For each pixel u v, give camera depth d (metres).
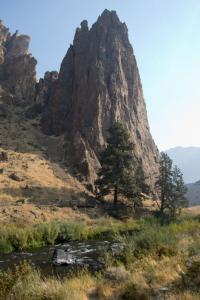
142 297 12.43
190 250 19.80
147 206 67.38
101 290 13.62
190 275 14.10
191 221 41.78
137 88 99.94
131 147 63.25
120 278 15.48
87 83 86.00
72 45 98.62
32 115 91.50
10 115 88.75
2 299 11.44
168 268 15.84
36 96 99.94
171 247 20.64
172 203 62.50
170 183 63.22
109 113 84.81
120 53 98.44
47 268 22.25
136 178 66.56
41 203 54.41
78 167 72.00
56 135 83.62
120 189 61.12
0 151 66.69
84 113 82.00
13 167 63.59
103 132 82.06
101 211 58.12
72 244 35.16
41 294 12.54
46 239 36.16
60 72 94.44
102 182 61.06
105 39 96.31
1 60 112.31
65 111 86.75
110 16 103.62
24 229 36.50
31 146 76.25
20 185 57.94
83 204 58.31
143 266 17.27
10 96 97.12
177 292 12.72
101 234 41.19
